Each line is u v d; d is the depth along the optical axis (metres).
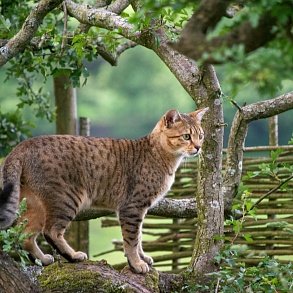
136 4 9.54
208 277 8.73
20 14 11.01
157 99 27.66
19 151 8.49
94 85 27.95
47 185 8.47
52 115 11.99
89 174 8.73
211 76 8.80
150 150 9.19
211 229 8.85
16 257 10.01
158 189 9.12
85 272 8.05
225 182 9.42
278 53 4.99
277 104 9.12
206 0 5.31
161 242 10.63
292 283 8.00
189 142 9.25
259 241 10.00
